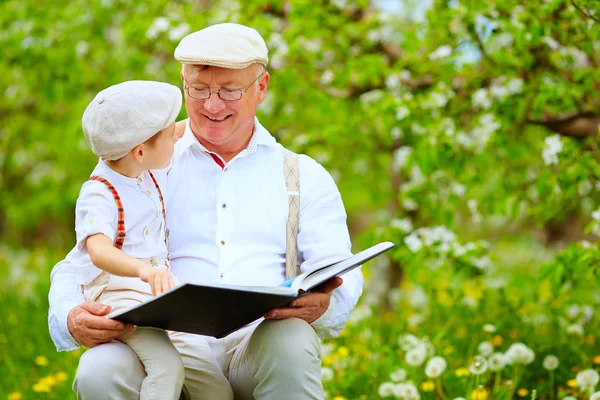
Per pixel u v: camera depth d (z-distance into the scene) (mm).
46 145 15062
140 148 4535
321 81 8945
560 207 7641
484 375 6785
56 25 9750
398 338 7863
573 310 7918
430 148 7508
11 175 17625
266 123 9336
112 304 4535
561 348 7277
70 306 4613
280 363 4500
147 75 9820
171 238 4996
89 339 4395
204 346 4770
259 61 4941
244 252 4988
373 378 7023
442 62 8141
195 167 5086
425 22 8102
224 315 4352
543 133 9672
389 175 11477
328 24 9070
